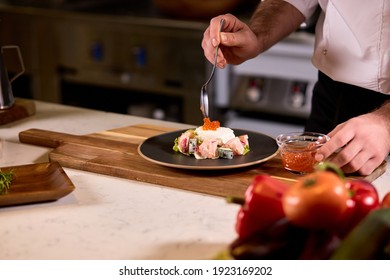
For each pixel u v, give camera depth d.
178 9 3.51
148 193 1.54
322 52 2.02
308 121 2.18
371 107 1.96
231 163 1.60
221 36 1.84
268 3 2.17
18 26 3.94
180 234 1.33
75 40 3.78
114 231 1.35
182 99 3.73
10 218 1.42
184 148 1.68
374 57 1.88
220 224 1.37
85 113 2.28
